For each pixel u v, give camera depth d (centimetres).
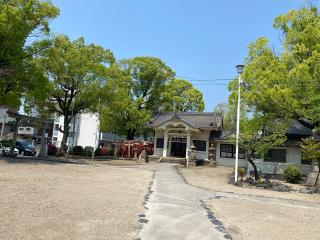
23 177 1259
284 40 2211
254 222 888
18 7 2053
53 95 3133
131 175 1795
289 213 1069
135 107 3672
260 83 1962
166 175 1984
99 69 3119
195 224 805
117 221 747
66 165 2058
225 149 3250
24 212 734
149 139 4466
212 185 1706
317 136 2119
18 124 2459
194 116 3656
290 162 2608
